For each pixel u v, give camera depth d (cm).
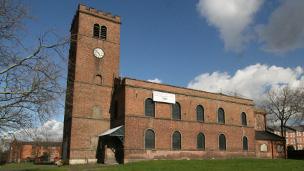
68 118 4406
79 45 4475
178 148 4478
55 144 7981
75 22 4822
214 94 5103
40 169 3347
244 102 5475
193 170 2859
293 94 6712
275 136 5925
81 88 4356
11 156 6688
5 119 1908
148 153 4172
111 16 4894
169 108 4538
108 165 3706
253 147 5375
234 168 3053
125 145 4009
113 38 4828
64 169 3250
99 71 4566
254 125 5672
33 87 1889
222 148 4962
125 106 4144
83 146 4206
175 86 4678
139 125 4188
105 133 4228
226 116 5159
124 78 4272
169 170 2858
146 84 4394
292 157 6053
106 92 4550
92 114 4366
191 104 4778
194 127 4716
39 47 1934
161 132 4359
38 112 1942
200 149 4688
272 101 8038
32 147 7594
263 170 2888
